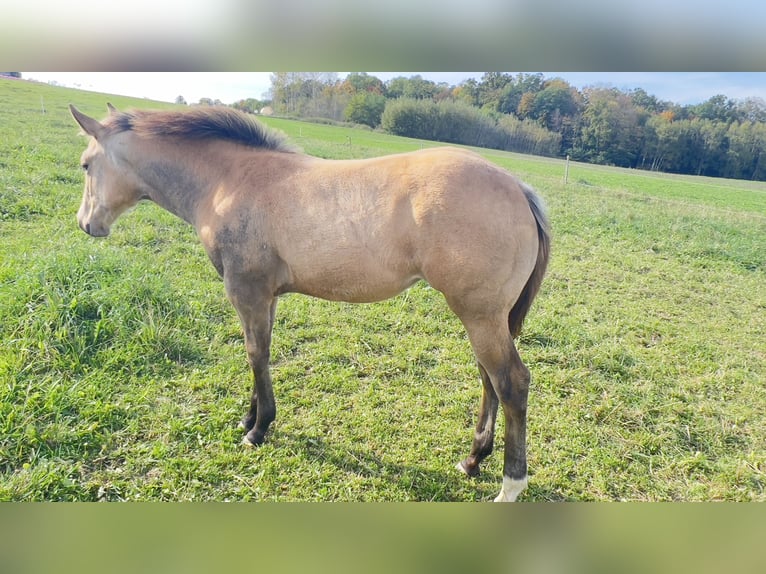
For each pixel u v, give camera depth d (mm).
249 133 3275
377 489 3010
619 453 3400
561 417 3719
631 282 6684
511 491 2826
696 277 7047
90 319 4160
